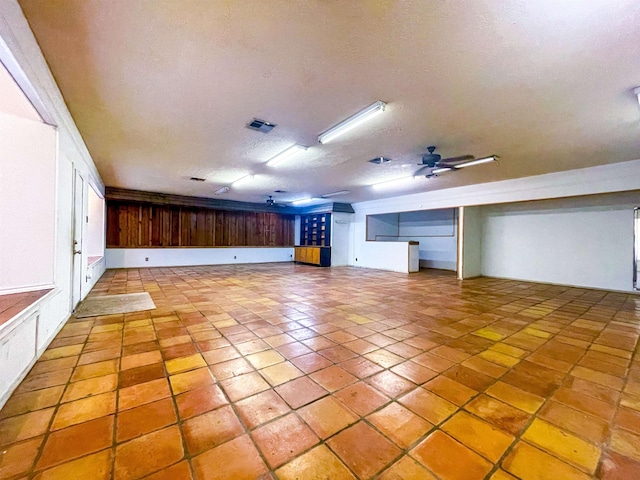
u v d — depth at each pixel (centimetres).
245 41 194
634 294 570
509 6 161
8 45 160
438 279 752
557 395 200
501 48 198
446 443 152
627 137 365
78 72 232
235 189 799
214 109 298
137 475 129
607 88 248
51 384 204
